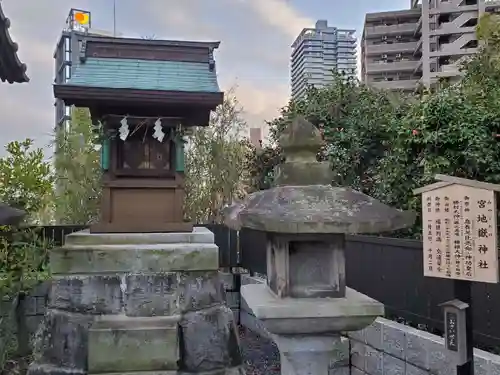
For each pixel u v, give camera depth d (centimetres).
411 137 578
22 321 666
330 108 939
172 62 589
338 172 858
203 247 503
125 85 536
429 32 2375
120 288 481
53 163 947
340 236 274
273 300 268
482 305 375
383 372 450
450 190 330
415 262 454
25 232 676
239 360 510
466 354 309
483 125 554
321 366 277
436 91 711
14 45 508
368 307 261
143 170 573
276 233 276
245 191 1117
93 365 453
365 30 2639
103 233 542
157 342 463
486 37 789
